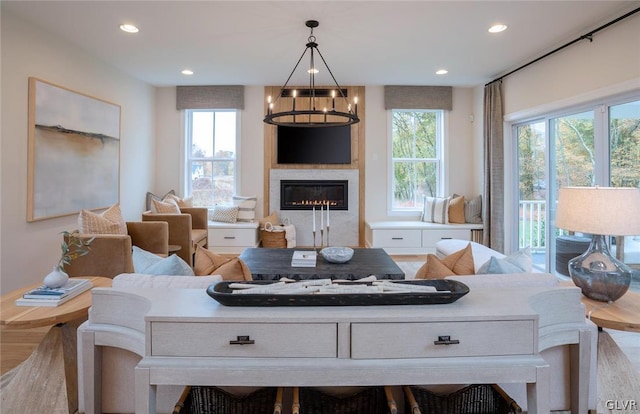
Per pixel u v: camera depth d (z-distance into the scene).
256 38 3.52
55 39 3.41
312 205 5.50
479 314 1.17
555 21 3.11
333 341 1.15
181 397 1.35
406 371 1.14
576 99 3.35
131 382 1.51
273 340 1.15
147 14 3.00
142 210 5.09
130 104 4.77
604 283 1.71
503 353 1.17
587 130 3.38
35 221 3.15
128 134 4.72
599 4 2.82
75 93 3.63
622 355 1.73
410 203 5.64
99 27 3.24
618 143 3.04
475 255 3.13
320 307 1.23
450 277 1.64
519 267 1.88
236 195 5.53
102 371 1.52
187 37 3.49
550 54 3.70
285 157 5.48
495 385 1.46
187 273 1.72
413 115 5.59
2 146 2.85
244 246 5.12
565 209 1.86
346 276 2.61
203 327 1.14
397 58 4.09
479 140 5.30
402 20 3.11
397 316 1.15
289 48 3.79
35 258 3.17
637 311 1.64
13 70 2.95
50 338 1.62
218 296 1.20
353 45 3.70
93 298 1.46
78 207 3.70
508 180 4.62
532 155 4.25
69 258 1.88
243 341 1.13
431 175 5.65
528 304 1.27
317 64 4.34
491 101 4.74
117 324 1.43
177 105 5.40
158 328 1.14
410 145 5.61
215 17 3.06
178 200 5.07
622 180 3.01
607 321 1.55
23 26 3.04
